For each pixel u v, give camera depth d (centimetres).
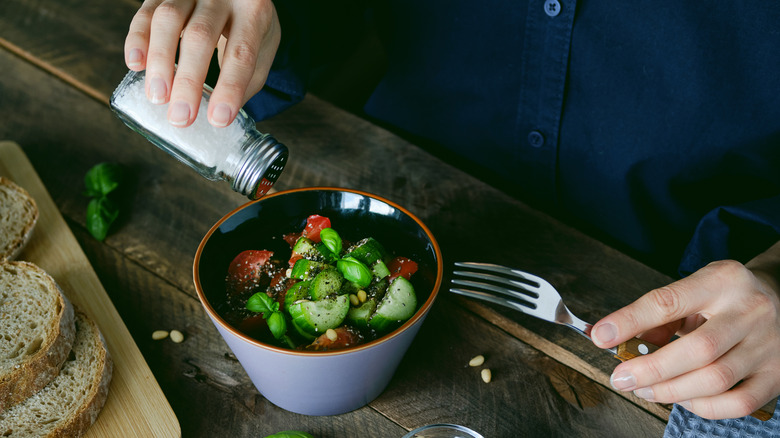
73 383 91
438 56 135
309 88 188
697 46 110
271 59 99
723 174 122
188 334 98
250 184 81
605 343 74
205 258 83
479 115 138
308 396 83
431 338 97
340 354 74
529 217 113
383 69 191
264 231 92
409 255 90
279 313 78
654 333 86
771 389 77
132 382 90
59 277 104
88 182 118
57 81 144
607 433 86
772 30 105
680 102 116
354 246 88
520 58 126
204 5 79
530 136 132
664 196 127
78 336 96
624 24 113
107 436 85
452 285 103
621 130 123
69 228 113
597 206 135
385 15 138
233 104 75
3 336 94
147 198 119
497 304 99
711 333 72
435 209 115
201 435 86
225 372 93
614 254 107
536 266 105
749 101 111
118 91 84
